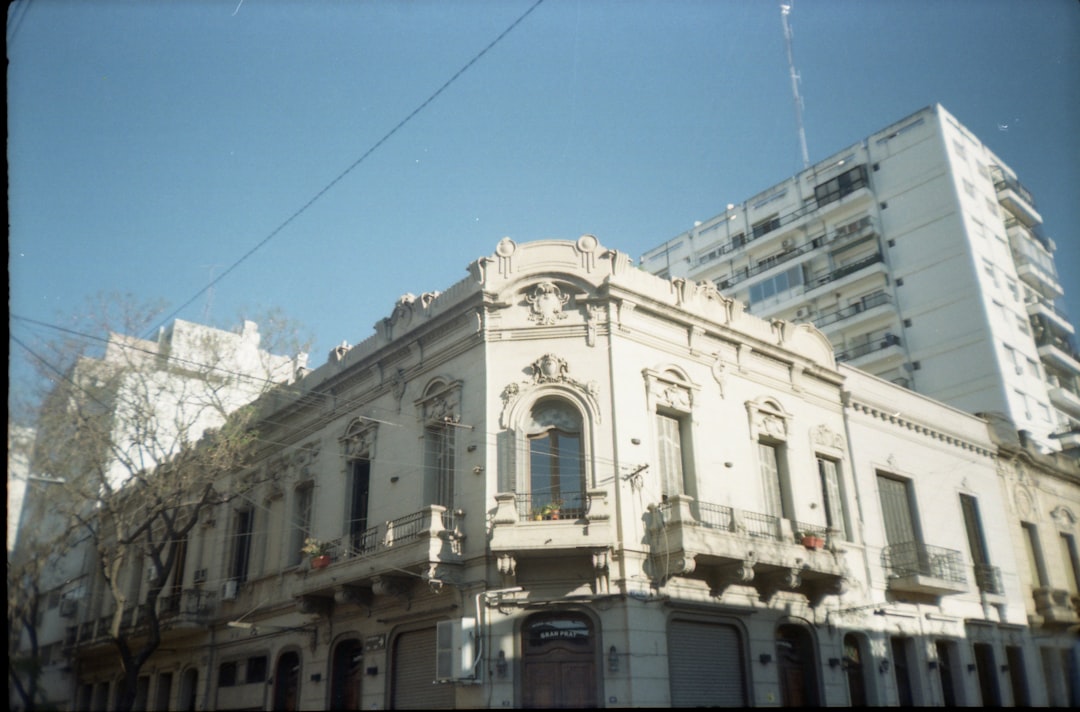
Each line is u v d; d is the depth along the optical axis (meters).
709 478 20.64
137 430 19.52
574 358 19.86
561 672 17.56
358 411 23.56
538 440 19.64
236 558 26.56
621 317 20.31
